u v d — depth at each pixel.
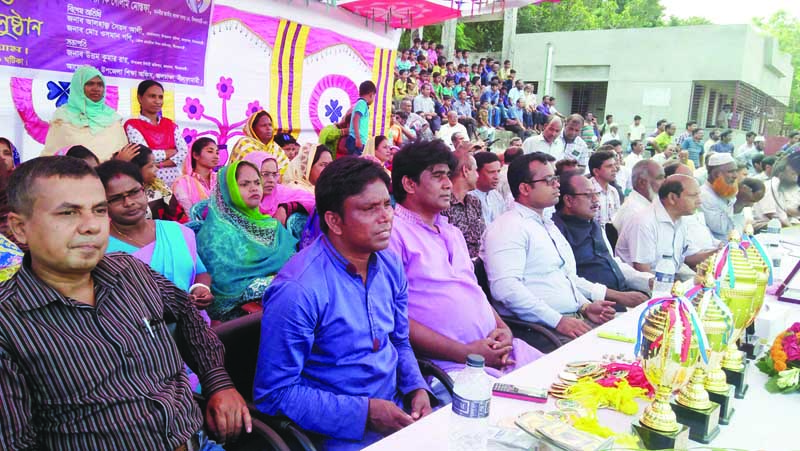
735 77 20.31
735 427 1.61
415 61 14.38
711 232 5.24
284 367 1.88
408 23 7.53
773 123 23.34
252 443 1.95
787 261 3.88
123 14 5.02
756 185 5.27
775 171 3.67
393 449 1.38
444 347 2.50
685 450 1.33
